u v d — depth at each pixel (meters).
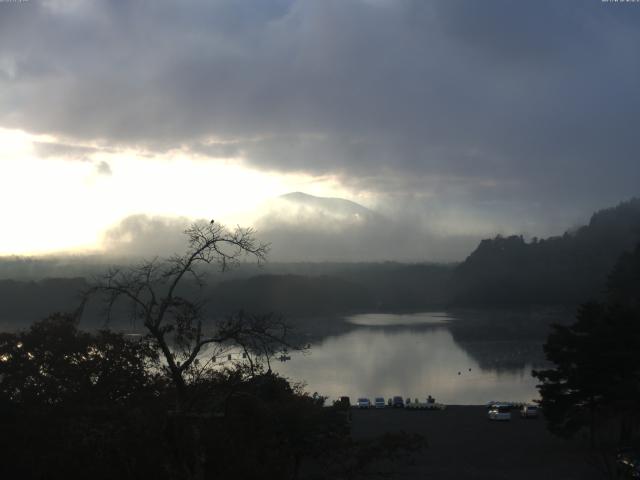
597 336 53.22
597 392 53.00
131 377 34.53
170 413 22.94
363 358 188.62
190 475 23.28
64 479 27.92
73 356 35.62
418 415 80.94
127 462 26.70
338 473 35.72
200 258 21.97
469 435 65.94
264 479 28.70
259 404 28.06
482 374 157.88
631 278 148.75
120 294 22.61
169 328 22.77
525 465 52.22
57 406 31.83
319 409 35.72
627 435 54.34
